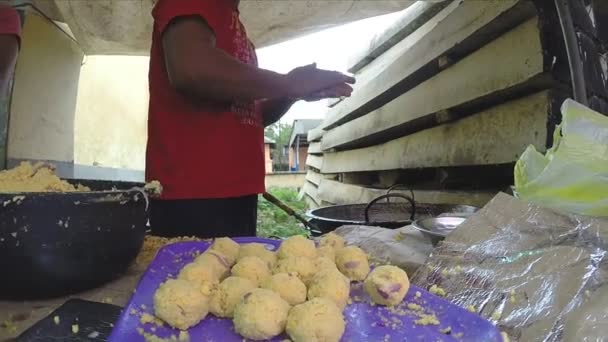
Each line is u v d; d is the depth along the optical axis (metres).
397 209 1.95
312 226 1.67
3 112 2.59
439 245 0.87
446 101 2.09
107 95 4.63
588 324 0.58
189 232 1.25
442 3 2.69
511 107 1.67
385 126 2.91
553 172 0.89
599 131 0.88
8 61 1.63
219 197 1.24
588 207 0.84
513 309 0.66
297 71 1.16
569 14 1.33
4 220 0.66
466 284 0.76
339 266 0.83
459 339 0.60
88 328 0.61
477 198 1.94
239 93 1.07
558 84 1.53
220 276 0.79
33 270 0.69
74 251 0.71
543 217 0.82
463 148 2.01
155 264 0.84
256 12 2.72
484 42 1.90
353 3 2.58
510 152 1.66
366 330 0.63
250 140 1.33
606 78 1.63
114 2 2.56
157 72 1.25
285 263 0.78
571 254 0.72
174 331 0.61
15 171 0.88
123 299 0.76
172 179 1.23
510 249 0.79
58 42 3.20
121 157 5.07
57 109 3.27
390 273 0.72
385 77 2.88
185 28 1.03
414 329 0.63
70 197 0.70
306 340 0.58
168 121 1.23
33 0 2.70
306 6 2.66
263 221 5.31
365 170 3.59
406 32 3.35
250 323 0.60
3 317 0.67
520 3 1.51
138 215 0.82
